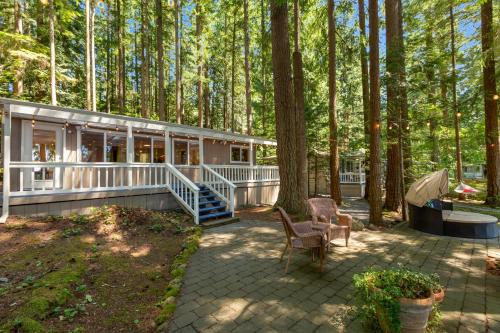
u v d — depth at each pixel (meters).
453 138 15.38
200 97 17.91
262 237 6.21
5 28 13.12
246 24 16.14
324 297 3.36
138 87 26.44
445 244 5.73
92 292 3.44
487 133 11.31
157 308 3.20
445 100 10.71
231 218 8.00
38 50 12.64
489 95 10.86
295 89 9.78
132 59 25.53
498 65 11.25
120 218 6.30
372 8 7.31
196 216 7.23
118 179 9.27
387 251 5.25
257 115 23.03
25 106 5.95
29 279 3.51
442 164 15.98
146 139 10.60
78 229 5.33
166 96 27.14
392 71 8.66
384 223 7.71
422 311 2.34
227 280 3.89
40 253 4.30
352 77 16.03
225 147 13.73
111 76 24.44
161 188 8.37
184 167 10.91
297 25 10.08
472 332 2.62
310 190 19.25
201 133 10.16
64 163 6.35
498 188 11.10
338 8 11.70
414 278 2.61
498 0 11.54
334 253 5.11
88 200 6.75
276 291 3.54
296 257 4.88
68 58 18.39
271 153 21.53
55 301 3.07
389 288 2.44
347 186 18.05
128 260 4.50
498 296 3.38
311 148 14.43
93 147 8.95
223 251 5.23
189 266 4.45
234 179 11.34
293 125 9.00
